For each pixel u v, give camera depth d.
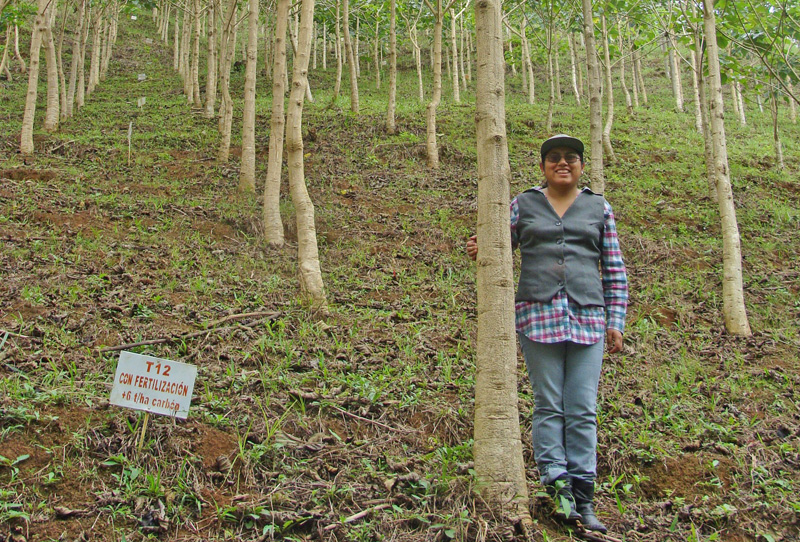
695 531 3.04
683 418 4.29
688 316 6.35
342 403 3.86
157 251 6.51
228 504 2.88
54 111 12.53
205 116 14.39
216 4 14.70
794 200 10.90
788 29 9.00
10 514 2.60
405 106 16.25
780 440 4.00
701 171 11.59
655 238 8.70
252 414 3.61
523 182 10.23
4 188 7.88
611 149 12.20
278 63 7.36
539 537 2.77
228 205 8.20
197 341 4.55
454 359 4.82
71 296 5.00
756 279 7.41
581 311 3.10
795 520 3.22
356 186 9.75
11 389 3.44
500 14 3.16
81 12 15.62
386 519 2.85
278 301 5.62
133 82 21.05
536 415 3.12
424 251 7.49
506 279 2.99
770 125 17.20
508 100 20.08
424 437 3.71
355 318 5.46
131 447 3.14
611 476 3.50
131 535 2.64
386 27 21.80
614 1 12.59
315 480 3.14
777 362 5.36
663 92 21.84
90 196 8.02
